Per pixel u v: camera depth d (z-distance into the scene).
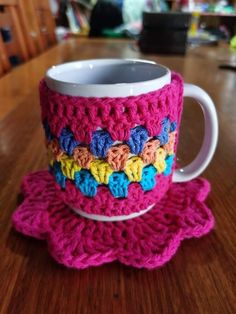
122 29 0.90
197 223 0.16
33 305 0.13
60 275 0.14
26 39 0.62
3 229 0.17
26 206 0.18
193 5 1.25
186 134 0.29
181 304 0.13
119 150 0.14
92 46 0.70
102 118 0.13
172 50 0.59
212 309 0.12
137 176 0.15
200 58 0.57
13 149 0.25
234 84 0.42
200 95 0.16
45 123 0.16
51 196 0.19
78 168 0.15
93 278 0.14
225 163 0.24
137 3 1.00
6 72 0.49
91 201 0.16
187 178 0.19
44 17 0.76
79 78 0.18
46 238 0.16
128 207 0.16
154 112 0.14
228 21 1.25
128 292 0.13
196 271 0.14
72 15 1.10
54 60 0.53
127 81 0.19
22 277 0.14
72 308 0.12
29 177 0.21
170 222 0.17
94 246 0.15
